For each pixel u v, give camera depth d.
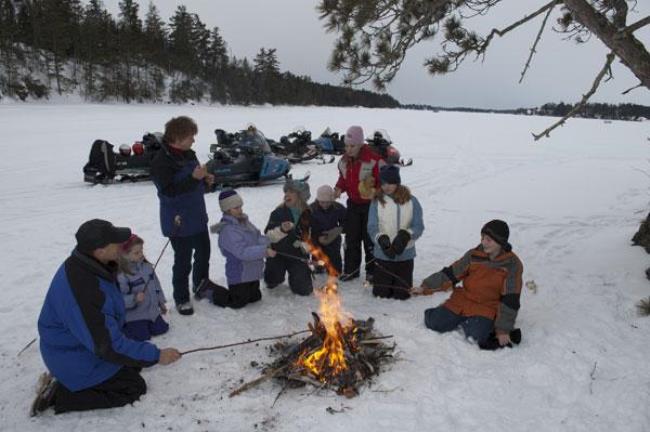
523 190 12.27
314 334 3.73
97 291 2.96
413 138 26.84
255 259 4.73
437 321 4.29
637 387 3.45
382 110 68.12
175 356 3.27
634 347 4.01
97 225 2.96
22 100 47.12
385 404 3.27
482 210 9.96
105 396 3.25
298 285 5.23
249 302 5.00
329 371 3.51
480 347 4.04
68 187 11.14
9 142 17.77
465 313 4.19
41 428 3.06
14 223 8.14
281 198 10.71
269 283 5.39
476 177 14.18
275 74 77.94
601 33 4.25
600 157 19.72
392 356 3.84
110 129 23.03
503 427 3.08
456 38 5.50
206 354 3.95
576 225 8.77
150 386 3.50
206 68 73.56
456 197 11.31
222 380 3.59
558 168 16.28
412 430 3.03
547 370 3.66
